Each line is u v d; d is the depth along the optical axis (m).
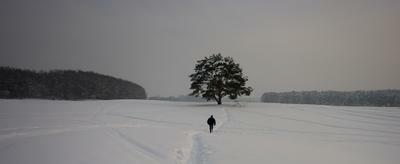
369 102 129.38
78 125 23.88
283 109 47.91
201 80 55.94
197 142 16.36
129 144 14.57
